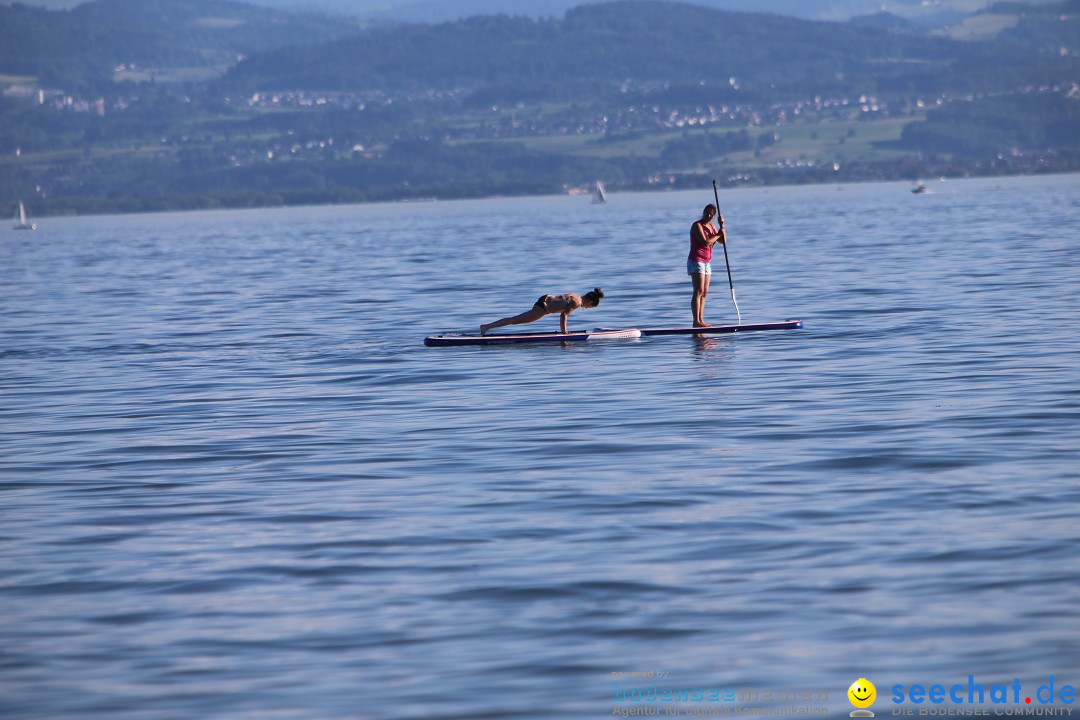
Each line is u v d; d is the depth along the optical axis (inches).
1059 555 1517.0
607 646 1311.5
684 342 3681.1
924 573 1481.3
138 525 1824.6
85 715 1192.2
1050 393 2583.7
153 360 3818.9
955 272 5826.8
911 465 2007.9
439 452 2257.6
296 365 3563.0
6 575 1604.3
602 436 2337.6
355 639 1352.1
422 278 6988.2
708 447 2204.7
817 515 1740.9
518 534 1704.0
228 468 2193.7
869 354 3284.9
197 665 1298.0
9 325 5162.4
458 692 1215.6
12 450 2431.1
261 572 1581.0
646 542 1644.9
